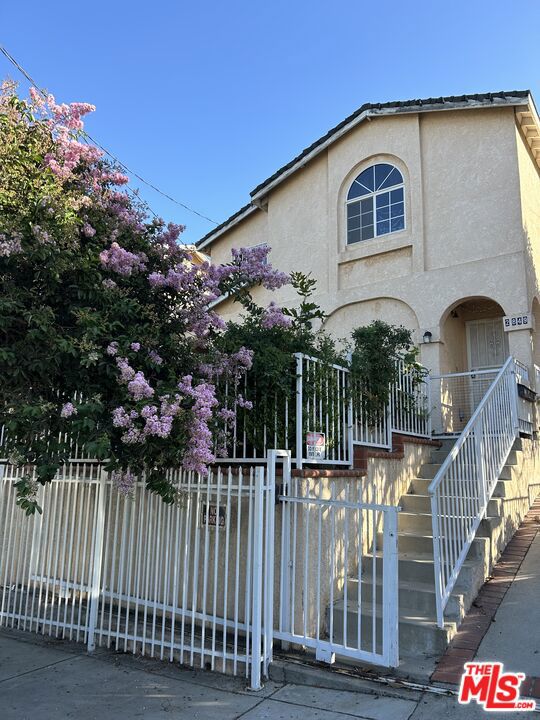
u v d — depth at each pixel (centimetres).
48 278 480
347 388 646
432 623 482
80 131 574
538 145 1142
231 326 608
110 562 638
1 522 706
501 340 1138
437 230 1115
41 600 657
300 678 458
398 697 415
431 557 587
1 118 503
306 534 510
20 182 498
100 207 559
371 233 1218
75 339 457
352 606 530
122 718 408
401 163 1194
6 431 516
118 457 482
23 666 515
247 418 592
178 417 464
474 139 1105
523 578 589
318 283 1274
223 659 487
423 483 742
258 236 1478
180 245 600
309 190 1345
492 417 721
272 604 486
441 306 1080
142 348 505
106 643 563
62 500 639
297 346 602
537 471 916
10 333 477
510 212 1038
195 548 516
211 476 541
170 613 591
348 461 625
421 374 866
